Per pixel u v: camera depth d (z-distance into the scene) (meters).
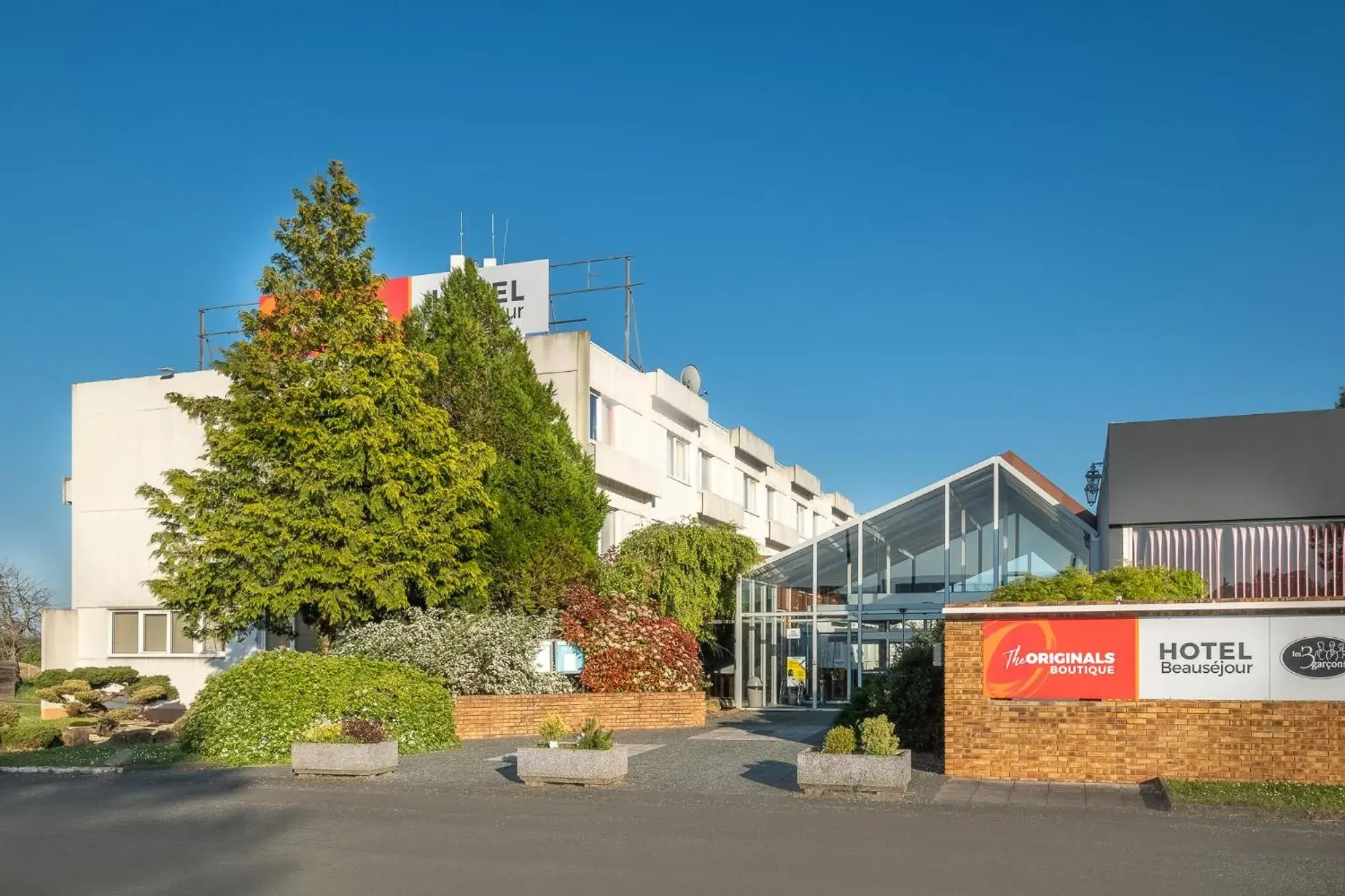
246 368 23.73
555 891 9.15
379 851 10.96
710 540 29.28
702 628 30.52
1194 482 20.44
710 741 21.34
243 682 19.86
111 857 10.77
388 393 23.58
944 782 15.51
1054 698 15.62
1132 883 9.37
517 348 27.80
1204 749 15.00
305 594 22.92
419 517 23.59
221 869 10.16
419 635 22.89
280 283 24.41
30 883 9.63
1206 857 10.43
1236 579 20.16
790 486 52.88
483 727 22.81
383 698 20.17
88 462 34.12
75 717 29.09
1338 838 11.46
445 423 24.31
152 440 33.62
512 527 25.64
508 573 25.50
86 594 33.75
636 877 9.65
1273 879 9.53
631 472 33.53
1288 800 13.33
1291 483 20.00
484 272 35.25
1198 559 20.39
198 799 14.80
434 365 24.52
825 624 31.45
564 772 15.65
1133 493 20.72
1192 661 15.13
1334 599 14.66
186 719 21.59
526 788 15.56
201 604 23.59
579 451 28.05
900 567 30.75
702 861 10.32
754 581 31.08
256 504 22.88
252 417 23.56
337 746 16.84
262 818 13.10
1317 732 14.62
